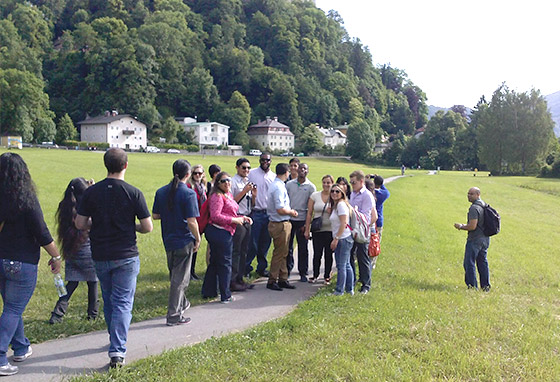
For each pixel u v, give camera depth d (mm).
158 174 42969
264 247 10609
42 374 5445
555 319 8266
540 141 88000
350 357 5906
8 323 5406
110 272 5777
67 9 188500
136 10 180375
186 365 5555
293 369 5539
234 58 167375
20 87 101000
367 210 9445
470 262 10344
